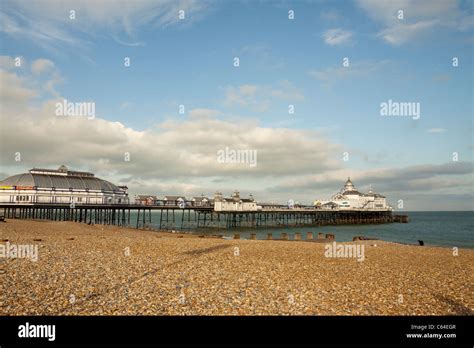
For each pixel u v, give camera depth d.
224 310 12.97
